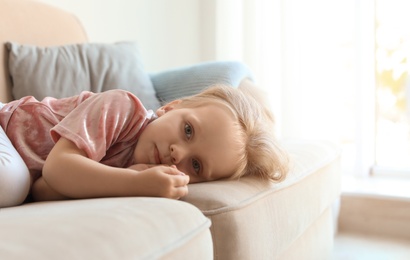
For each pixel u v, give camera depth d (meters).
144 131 0.97
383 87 2.52
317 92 2.35
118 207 0.64
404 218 1.92
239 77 1.59
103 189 0.79
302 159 1.24
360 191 2.00
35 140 0.96
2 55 1.46
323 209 1.33
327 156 1.41
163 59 2.61
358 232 1.99
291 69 2.35
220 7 2.55
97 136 0.87
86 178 0.80
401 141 2.52
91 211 0.62
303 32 2.33
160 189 0.78
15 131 0.96
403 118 2.51
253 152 1.00
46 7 1.68
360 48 2.27
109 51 1.66
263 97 1.59
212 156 0.94
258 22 2.45
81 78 1.54
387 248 1.79
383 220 1.95
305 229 1.19
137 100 0.98
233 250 0.80
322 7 2.32
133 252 0.55
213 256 0.78
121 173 0.79
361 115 2.29
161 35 2.58
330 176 1.40
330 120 2.44
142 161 0.95
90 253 0.51
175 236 0.62
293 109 2.36
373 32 2.33
